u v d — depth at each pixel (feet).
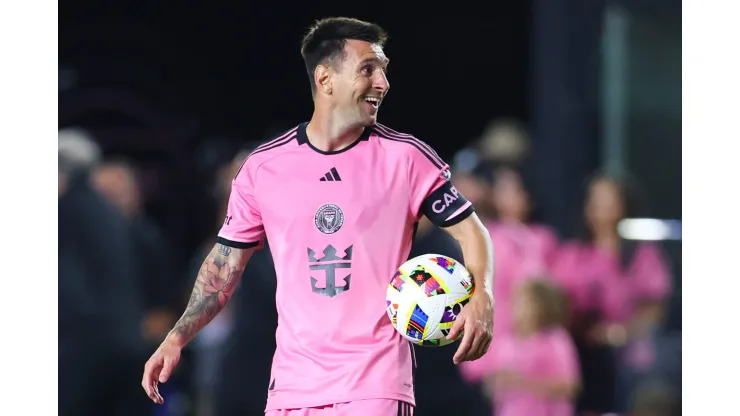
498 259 100.94
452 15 163.73
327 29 57.06
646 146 141.38
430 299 54.03
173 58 163.32
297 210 56.34
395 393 54.95
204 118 164.86
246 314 87.86
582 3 142.41
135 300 97.96
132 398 98.07
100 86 161.07
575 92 142.82
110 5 160.86
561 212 140.15
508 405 95.61
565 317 100.27
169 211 158.51
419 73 165.78
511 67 165.48
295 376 55.77
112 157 160.25
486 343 53.57
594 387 104.22
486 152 121.49
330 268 55.72
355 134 56.95
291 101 166.30
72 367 94.94
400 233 56.03
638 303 105.40
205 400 109.60
